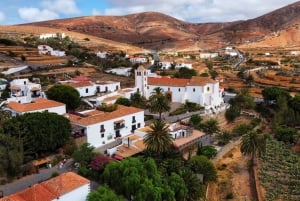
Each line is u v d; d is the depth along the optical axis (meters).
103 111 89.94
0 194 51.41
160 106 91.88
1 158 54.66
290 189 65.94
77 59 185.25
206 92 111.31
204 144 84.00
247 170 76.69
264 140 81.00
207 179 65.44
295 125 109.12
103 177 55.16
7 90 105.25
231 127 103.06
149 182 49.62
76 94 95.50
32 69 146.62
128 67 174.50
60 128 65.50
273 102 125.50
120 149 70.25
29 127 62.12
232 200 63.16
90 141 73.25
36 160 62.16
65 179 48.88
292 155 84.19
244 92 132.88
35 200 43.12
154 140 65.88
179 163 62.34
